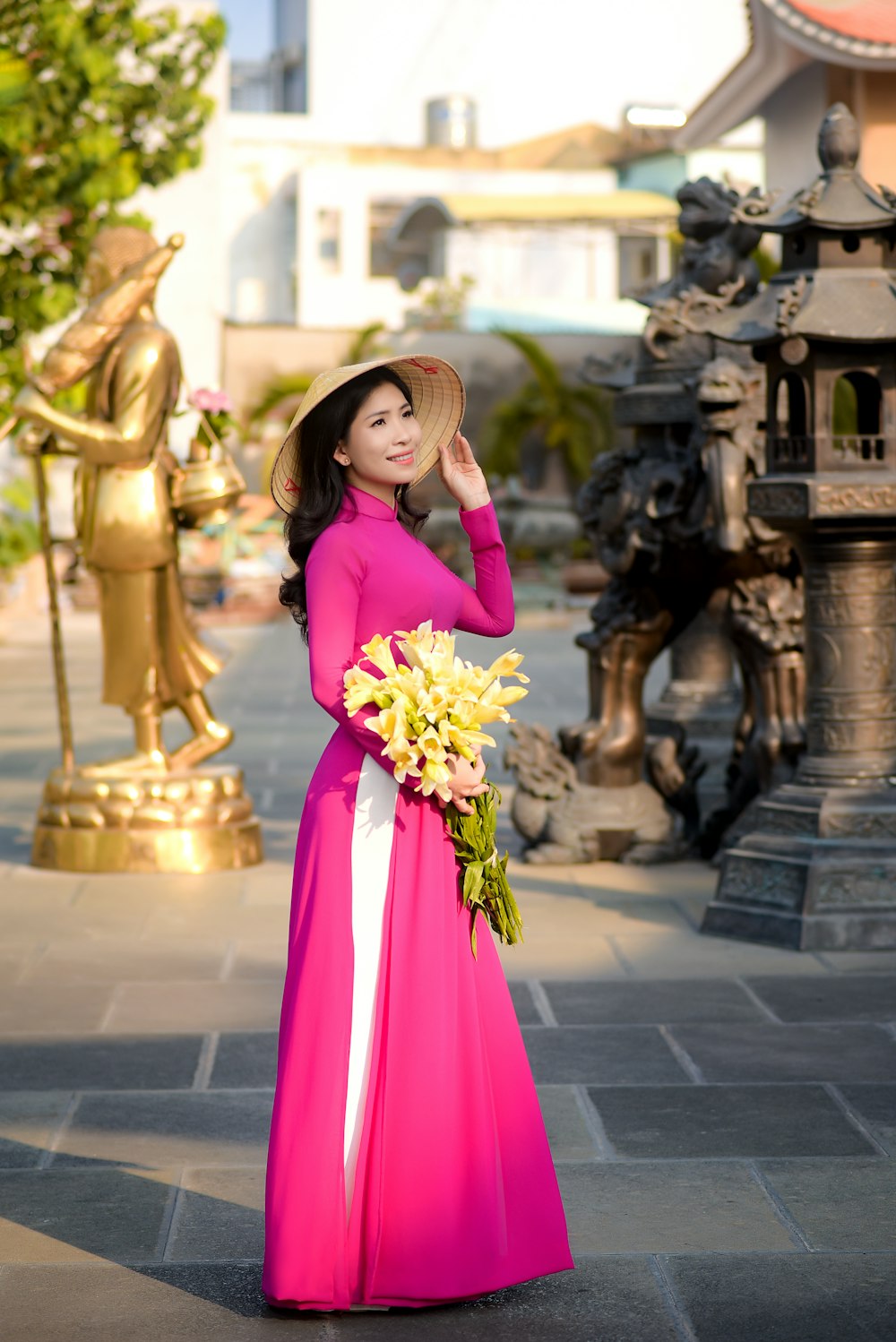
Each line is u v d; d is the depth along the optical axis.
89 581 23.91
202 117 13.41
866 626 6.18
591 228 34.81
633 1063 4.78
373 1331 3.13
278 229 39.91
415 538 3.48
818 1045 4.93
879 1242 3.55
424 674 3.17
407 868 3.23
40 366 7.18
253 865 7.59
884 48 14.38
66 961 5.96
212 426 7.37
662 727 8.88
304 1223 3.13
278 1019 5.27
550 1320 3.18
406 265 38.41
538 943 6.15
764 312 6.16
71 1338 3.11
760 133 37.84
